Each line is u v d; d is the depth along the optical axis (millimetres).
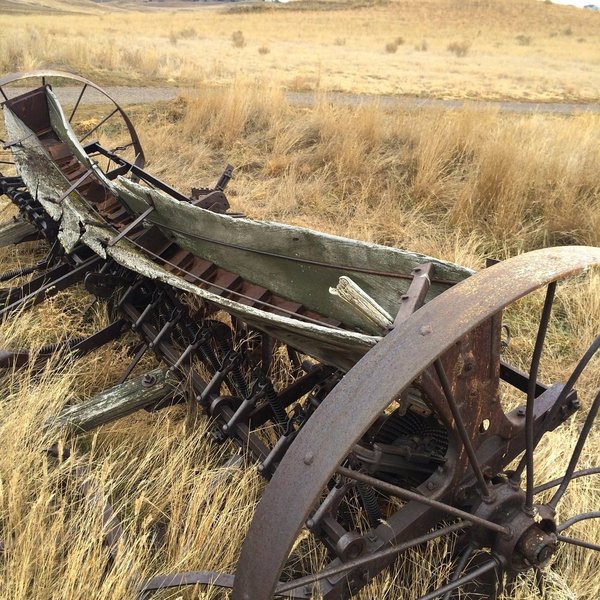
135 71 14617
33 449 2838
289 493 1696
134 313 3822
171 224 3641
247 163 8070
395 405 3363
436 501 2012
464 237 6141
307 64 20500
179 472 2975
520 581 2557
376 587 2414
